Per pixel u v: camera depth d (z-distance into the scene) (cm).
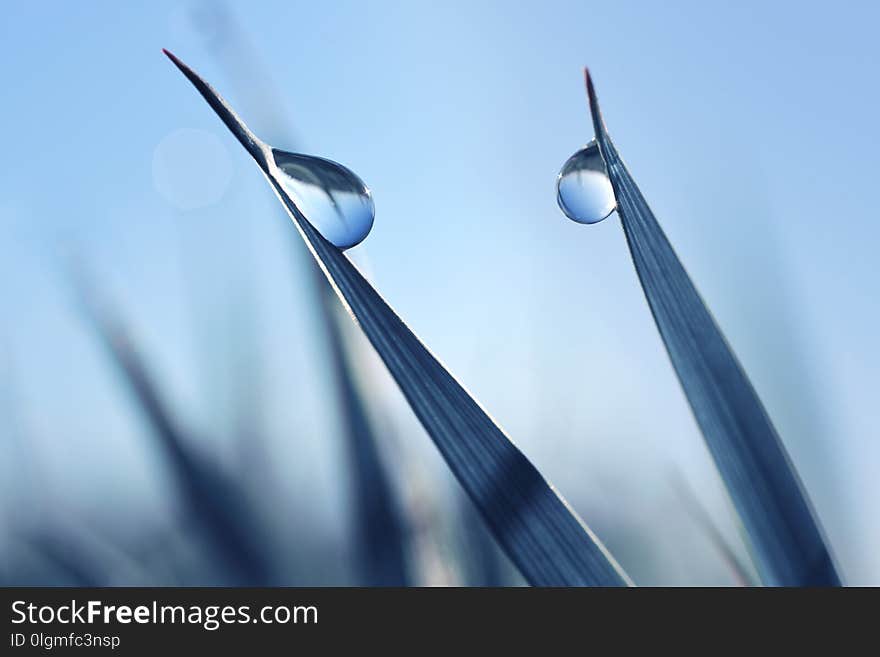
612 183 10
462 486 9
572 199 10
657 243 10
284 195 9
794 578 9
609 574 9
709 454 9
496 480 9
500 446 9
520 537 9
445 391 9
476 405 9
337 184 10
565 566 9
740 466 9
